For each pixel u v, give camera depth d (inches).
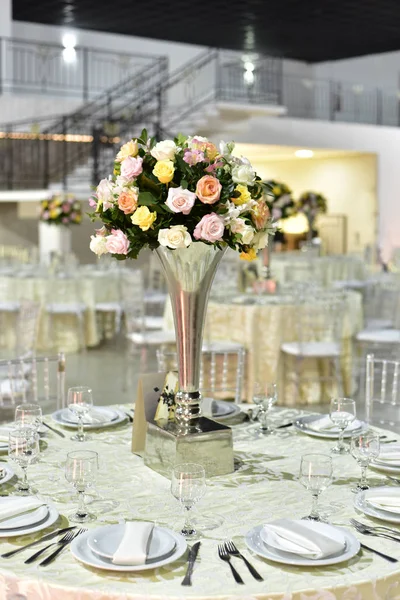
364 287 407.5
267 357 233.3
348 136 652.1
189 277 97.3
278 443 113.2
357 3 589.9
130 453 108.9
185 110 595.2
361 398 254.7
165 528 81.9
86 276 335.9
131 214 95.7
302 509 89.0
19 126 567.2
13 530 80.7
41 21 664.4
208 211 95.0
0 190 557.3
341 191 710.5
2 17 559.5
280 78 735.1
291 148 621.9
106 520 85.7
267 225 101.0
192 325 99.9
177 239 91.9
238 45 765.3
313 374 242.1
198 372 102.0
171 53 768.9
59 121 580.4
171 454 98.6
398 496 87.8
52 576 72.7
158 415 104.8
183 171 94.7
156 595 69.5
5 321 321.1
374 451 92.4
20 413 106.6
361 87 790.5
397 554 77.3
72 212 366.3
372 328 296.2
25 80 680.4
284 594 69.7
